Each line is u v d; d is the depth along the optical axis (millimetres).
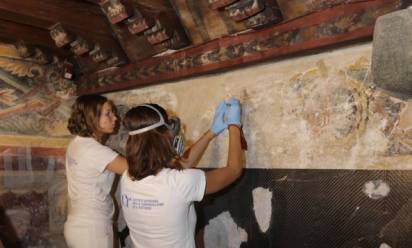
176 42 2006
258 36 1732
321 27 1493
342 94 1521
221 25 1844
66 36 2154
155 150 1500
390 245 1354
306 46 1547
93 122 2062
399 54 1102
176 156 1745
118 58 2371
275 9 1585
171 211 1461
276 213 1730
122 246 2562
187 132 2182
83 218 2014
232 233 1926
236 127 1799
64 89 2879
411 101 1321
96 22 2258
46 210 2766
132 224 1592
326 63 1585
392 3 1277
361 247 1435
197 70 2023
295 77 1696
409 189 1317
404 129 1337
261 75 1838
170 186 1455
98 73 2695
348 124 1497
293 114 1693
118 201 2572
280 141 1737
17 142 2648
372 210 1409
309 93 1638
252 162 1850
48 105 2807
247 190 1861
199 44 2002
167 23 1942
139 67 2361
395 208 1350
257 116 1838
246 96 1893
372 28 1338
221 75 2023
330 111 1559
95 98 2094
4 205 2568
